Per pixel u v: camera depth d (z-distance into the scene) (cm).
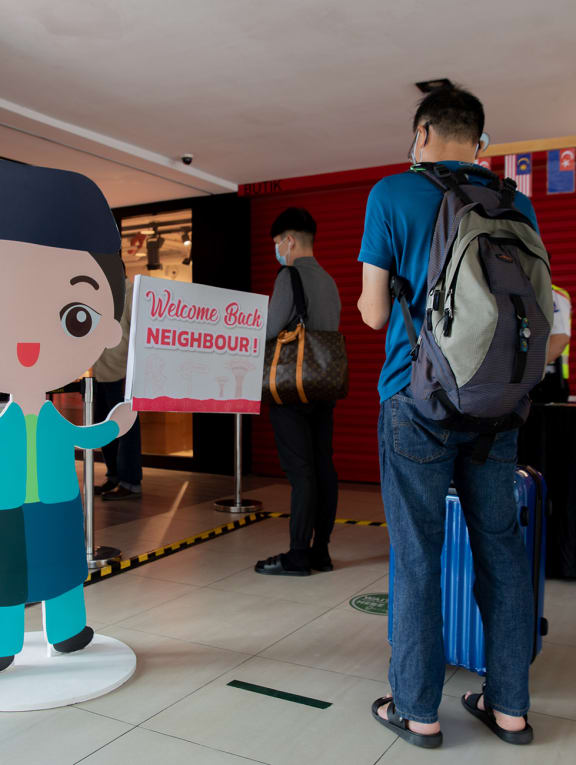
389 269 195
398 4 338
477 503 190
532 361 166
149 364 289
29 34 369
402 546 188
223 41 377
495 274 165
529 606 190
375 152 567
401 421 188
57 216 219
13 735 191
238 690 220
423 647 186
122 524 457
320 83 432
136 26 360
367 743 189
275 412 344
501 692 190
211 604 303
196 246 684
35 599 220
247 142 543
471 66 407
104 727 196
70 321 222
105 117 490
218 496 563
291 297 332
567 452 338
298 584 332
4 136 510
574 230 571
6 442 211
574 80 425
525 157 485
